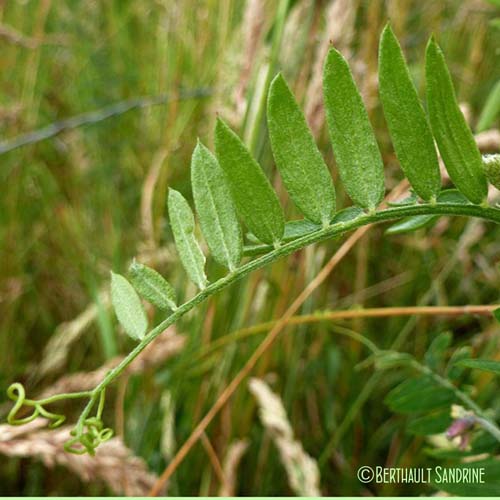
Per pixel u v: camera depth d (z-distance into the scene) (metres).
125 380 0.28
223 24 0.32
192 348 0.28
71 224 0.35
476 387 0.24
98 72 0.40
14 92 0.39
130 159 0.36
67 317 0.34
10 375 0.32
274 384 0.29
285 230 0.11
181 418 0.29
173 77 0.34
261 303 0.28
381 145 0.32
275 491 0.28
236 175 0.10
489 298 0.31
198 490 0.28
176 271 0.29
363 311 0.24
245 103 0.26
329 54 0.10
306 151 0.10
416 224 0.13
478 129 0.20
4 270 0.34
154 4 0.40
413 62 0.35
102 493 0.28
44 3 0.37
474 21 0.35
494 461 0.15
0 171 0.37
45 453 0.20
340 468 0.28
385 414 0.30
